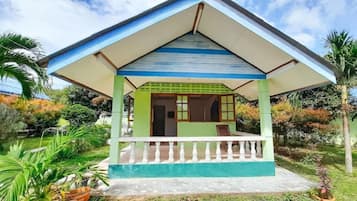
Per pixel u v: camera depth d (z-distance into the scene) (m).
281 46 4.19
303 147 10.29
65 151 3.24
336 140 11.04
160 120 10.63
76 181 3.34
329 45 6.36
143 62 5.19
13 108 8.91
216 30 4.87
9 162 2.52
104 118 19.17
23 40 4.46
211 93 7.68
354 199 3.99
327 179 3.87
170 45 5.33
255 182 4.50
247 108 11.68
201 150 7.05
